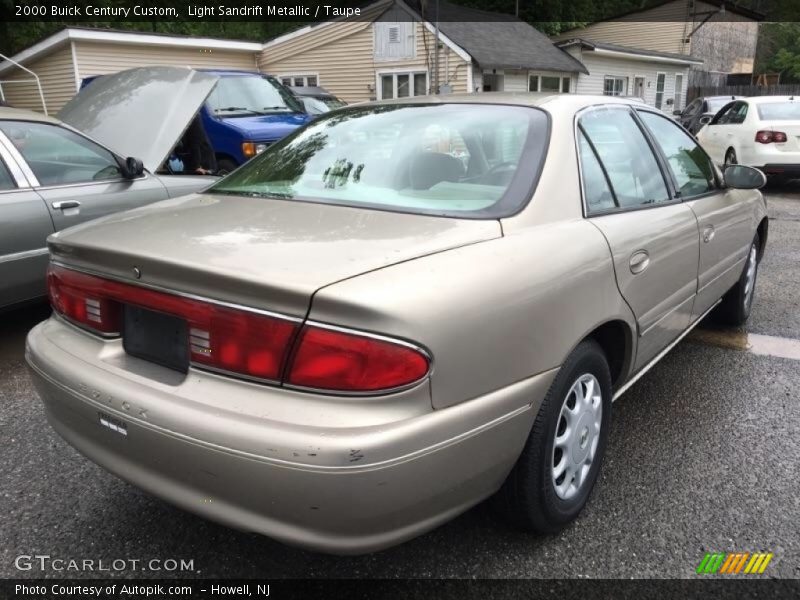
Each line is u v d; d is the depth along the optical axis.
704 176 3.65
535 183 2.33
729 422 3.26
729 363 4.00
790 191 11.55
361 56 19.73
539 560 2.29
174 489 1.87
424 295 1.73
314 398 1.69
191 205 2.50
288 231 2.05
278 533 1.73
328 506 1.66
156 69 6.15
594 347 2.39
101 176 4.72
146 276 1.94
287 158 2.83
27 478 2.79
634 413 3.36
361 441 1.63
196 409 1.77
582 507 2.48
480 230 2.08
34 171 4.32
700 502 2.61
